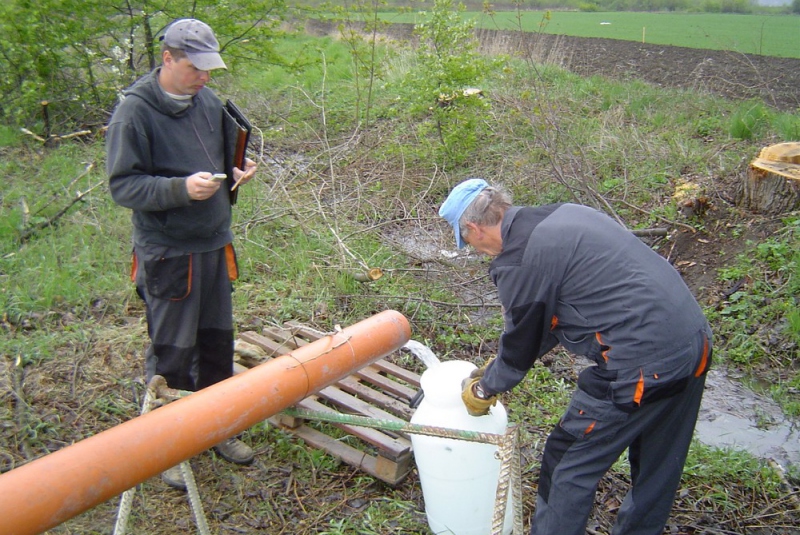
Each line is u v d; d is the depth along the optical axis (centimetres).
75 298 514
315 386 294
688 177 693
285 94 1111
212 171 329
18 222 614
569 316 267
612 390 261
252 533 325
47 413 392
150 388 291
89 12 904
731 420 436
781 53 1471
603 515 345
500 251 277
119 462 232
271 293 534
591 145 772
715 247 585
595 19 2481
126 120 304
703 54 1459
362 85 1113
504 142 828
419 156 789
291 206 648
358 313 521
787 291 512
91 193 684
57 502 219
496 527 235
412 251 630
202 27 306
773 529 339
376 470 353
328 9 1006
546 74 1109
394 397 393
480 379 286
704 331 266
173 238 325
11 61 885
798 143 620
